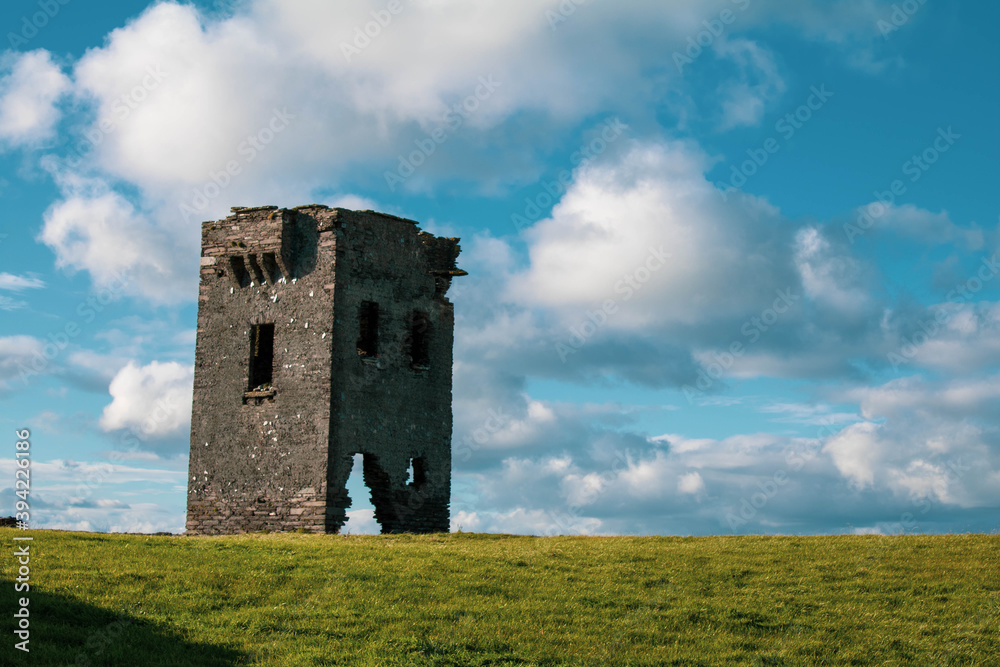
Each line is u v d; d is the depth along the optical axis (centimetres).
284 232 5450
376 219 5562
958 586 3450
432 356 5756
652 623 3025
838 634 2978
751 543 4269
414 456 5594
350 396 5344
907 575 3591
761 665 2717
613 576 3550
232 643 2723
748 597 3319
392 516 5456
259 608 3022
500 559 3781
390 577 3400
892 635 2972
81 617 2827
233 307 5594
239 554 3753
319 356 5319
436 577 3434
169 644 2686
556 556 3909
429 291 5775
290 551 3875
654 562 3788
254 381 5553
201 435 5559
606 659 2708
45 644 2598
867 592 3397
